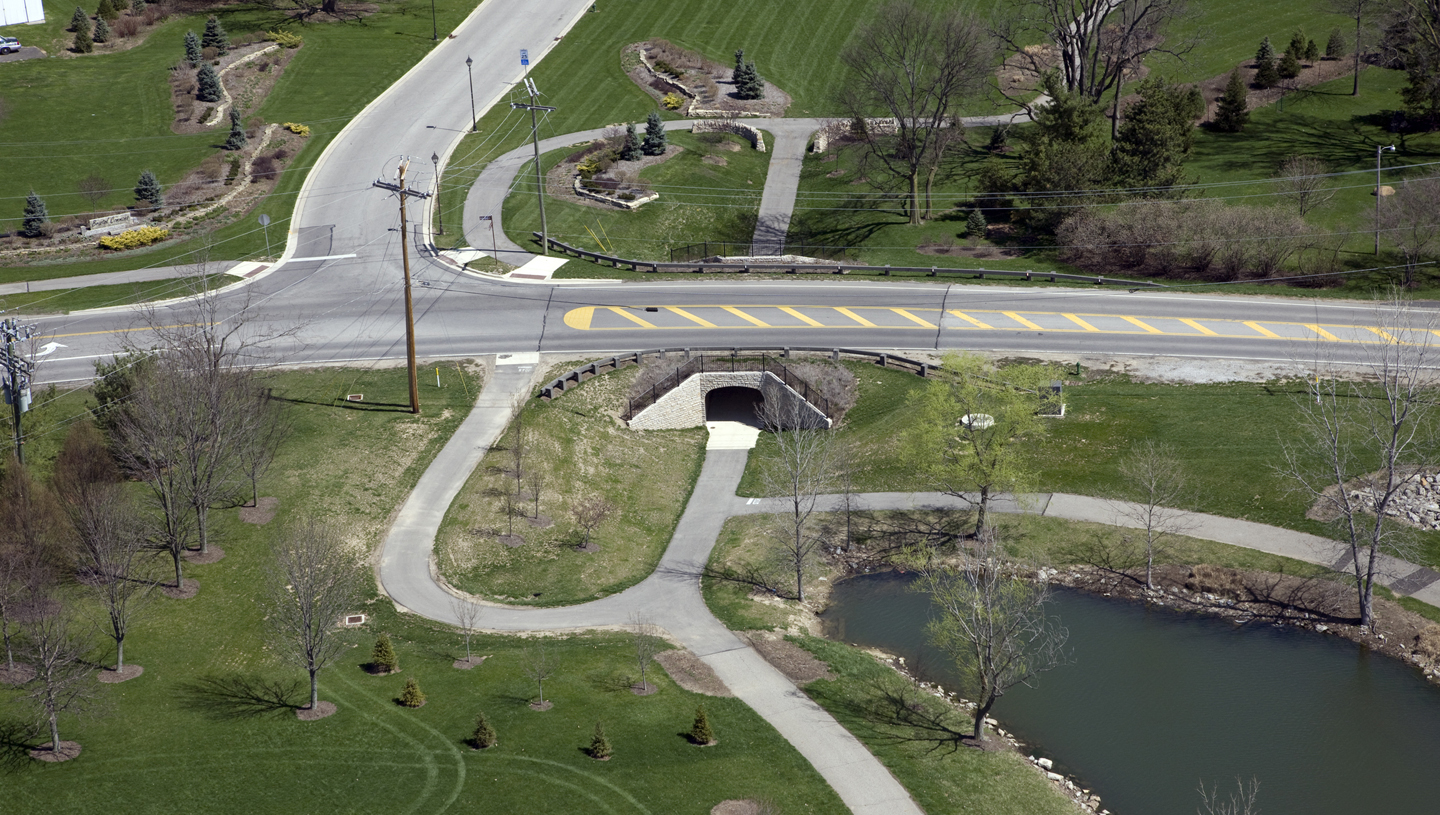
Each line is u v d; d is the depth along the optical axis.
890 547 70.94
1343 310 89.06
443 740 49.28
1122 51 112.44
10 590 52.56
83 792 44.94
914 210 109.31
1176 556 68.19
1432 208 92.94
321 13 144.88
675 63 137.75
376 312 92.31
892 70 112.19
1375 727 55.25
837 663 58.38
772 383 83.62
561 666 56.09
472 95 122.56
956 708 56.41
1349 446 73.25
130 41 135.88
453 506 69.94
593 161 116.00
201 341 71.75
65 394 78.19
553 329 90.06
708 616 62.81
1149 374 82.56
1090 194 105.56
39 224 103.12
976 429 69.62
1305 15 138.12
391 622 59.75
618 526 71.62
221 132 120.25
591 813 45.31
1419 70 114.69
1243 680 58.91
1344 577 65.31
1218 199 102.44
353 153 118.94
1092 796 50.62
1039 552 69.44
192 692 51.97
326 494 69.38
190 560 62.09
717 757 49.53
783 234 109.44
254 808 44.62
